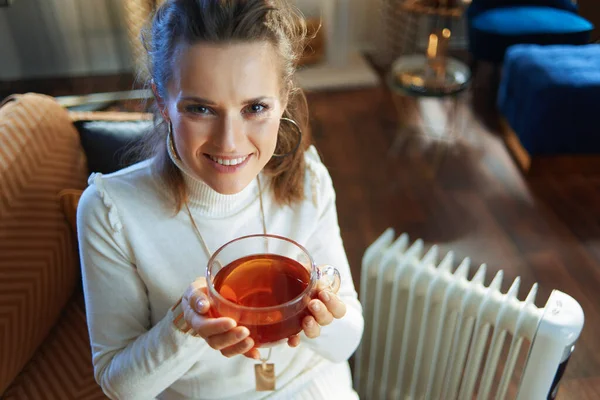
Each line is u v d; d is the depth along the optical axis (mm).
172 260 937
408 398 1448
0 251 1096
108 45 3629
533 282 2078
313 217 1014
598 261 2184
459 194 2561
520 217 2420
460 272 1250
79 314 1348
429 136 2988
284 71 764
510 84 2852
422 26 3801
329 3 3623
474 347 1221
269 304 667
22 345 1146
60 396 1169
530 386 1136
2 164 1138
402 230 2357
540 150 2611
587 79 2510
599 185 2617
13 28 3465
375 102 3326
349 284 1062
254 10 675
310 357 1068
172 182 902
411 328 1338
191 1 681
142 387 857
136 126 1373
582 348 1812
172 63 702
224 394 1003
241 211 953
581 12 3188
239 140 727
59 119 1312
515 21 3016
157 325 852
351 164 2775
